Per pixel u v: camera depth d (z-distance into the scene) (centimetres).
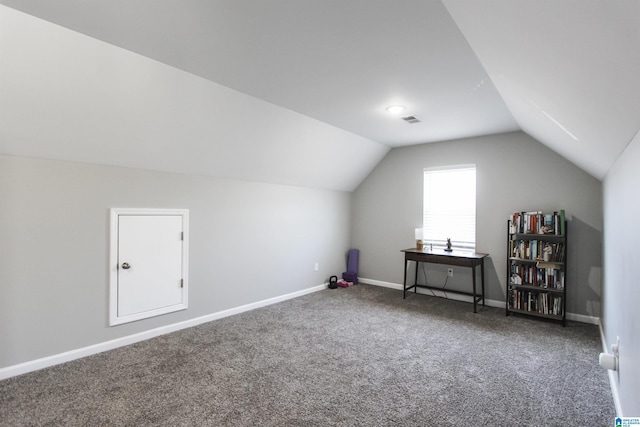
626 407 174
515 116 342
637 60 88
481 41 177
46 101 223
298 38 201
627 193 184
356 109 335
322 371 253
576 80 136
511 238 400
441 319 377
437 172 489
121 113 256
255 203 419
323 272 526
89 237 279
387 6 168
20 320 245
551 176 393
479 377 246
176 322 339
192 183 352
